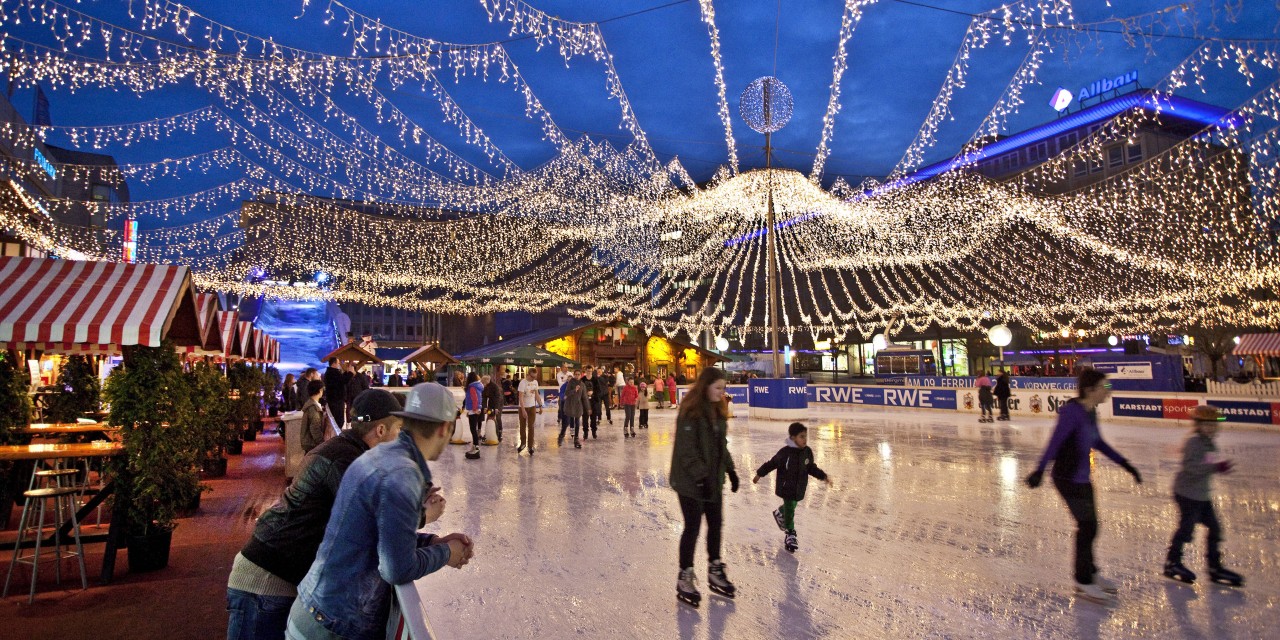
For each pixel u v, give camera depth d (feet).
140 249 107.86
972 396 76.07
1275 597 14.96
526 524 22.43
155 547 17.80
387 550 6.57
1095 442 15.71
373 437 9.11
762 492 28.07
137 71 33.24
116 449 17.63
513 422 72.84
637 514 23.89
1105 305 123.03
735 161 62.80
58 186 108.06
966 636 12.91
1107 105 137.28
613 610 14.44
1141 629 13.19
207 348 30.58
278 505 8.85
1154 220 102.06
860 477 31.24
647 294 140.97
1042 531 20.97
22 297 18.97
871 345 159.94
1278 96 38.32
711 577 15.42
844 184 74.28
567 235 116.57
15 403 22.90
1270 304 114.83
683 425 15.37
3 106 90.07
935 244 111.75
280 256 125.08
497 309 155.02
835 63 40.22
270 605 8.39
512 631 13.32
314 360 113.29
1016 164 153.38
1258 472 32.01
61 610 14.76
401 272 133.18
